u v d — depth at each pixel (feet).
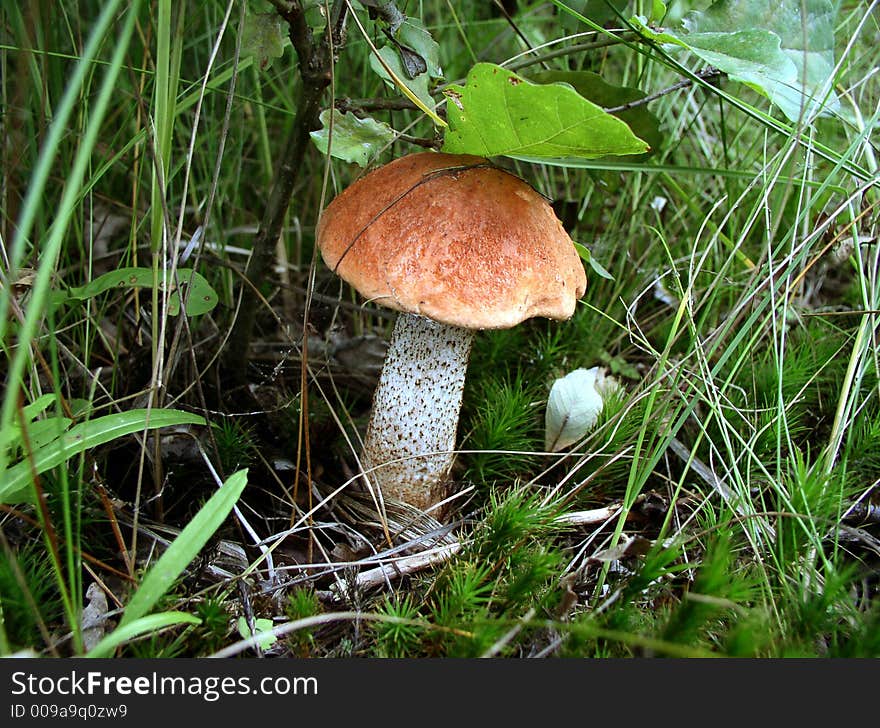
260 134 1.08
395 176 0.70
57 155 0.86
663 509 0.80
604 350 1.04
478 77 0.58
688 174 1.11
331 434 0.93
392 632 0.61
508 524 0.69
